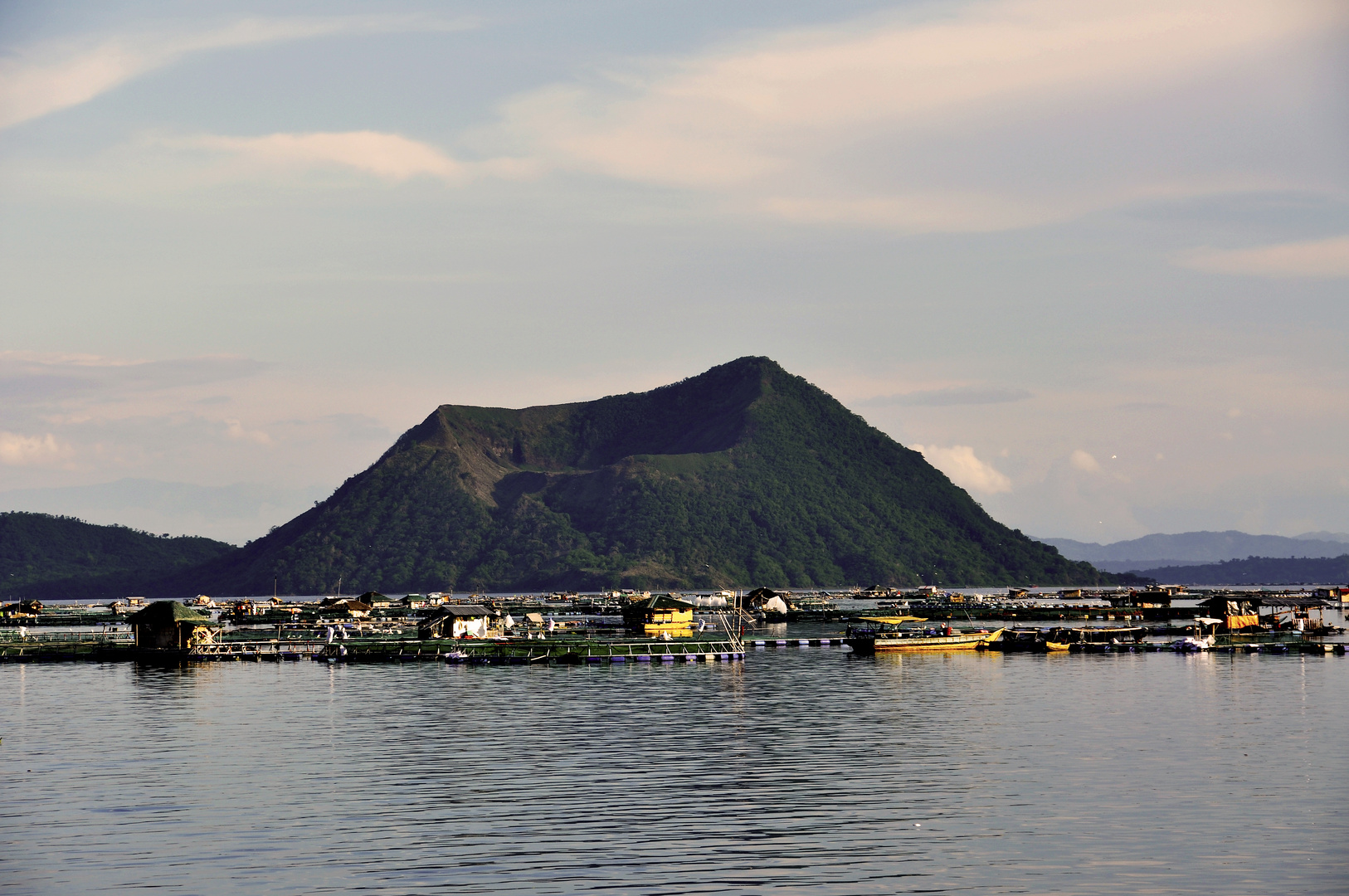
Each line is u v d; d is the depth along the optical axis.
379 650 150.75
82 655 148.00
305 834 50.75
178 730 80.25
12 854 48.06
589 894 42.75
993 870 45.25
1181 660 134.00
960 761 66.62
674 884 43.81
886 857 46.97
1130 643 153.50
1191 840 49.16
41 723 84.31
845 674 120.00
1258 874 44.69
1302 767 64.00
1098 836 49.84
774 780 61.38
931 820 52.62
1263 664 127.88
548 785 60.34
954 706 91.69
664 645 153.88
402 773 63.69
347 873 45.28
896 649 152.12
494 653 142.88
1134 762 66.06
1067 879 44.28
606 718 85.56
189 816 54.12
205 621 155.38
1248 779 60.94
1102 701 93.94
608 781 61.41
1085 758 67.25
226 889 43.53
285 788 59.91
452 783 60.88
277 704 95.25
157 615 153.62
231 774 63.75
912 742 73.50
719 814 53.81
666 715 86.88
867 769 64.31
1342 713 84.69
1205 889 43.19
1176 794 57.50
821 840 49.41
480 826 51.81
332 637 167.62
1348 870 45.12
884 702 94.88
